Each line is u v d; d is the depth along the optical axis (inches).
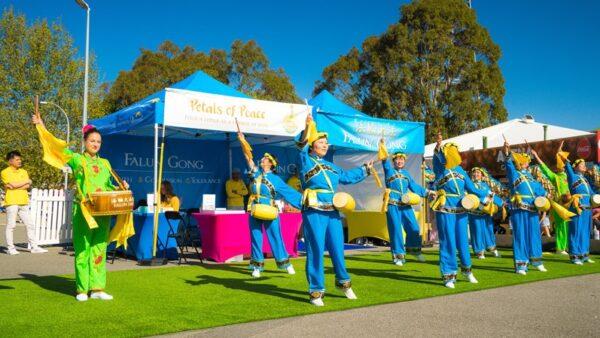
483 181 461.4
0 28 1201.4
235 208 483.5
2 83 1183.6
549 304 250.1
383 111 1366.9
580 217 418.3
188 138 560.4
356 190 587.5
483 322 212.5
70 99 1216.2
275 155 605.3
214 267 379.2
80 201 251.6
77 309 233.9
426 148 806.5
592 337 190.9
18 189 467.5
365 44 1441.9
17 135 1177.4
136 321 211.8
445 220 306.8
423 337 189.2
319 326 204.8
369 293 277.6
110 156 512.4
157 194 388.2
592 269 383.2
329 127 462.6
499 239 572.4
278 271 363.6
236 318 217.3
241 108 409.7
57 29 1232.8
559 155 439.8
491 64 1405.0
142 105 412.8
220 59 1781.5
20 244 569.9
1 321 210.8
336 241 257.0
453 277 301.9
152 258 392.2
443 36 1325.0
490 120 1406.3
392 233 406.6
